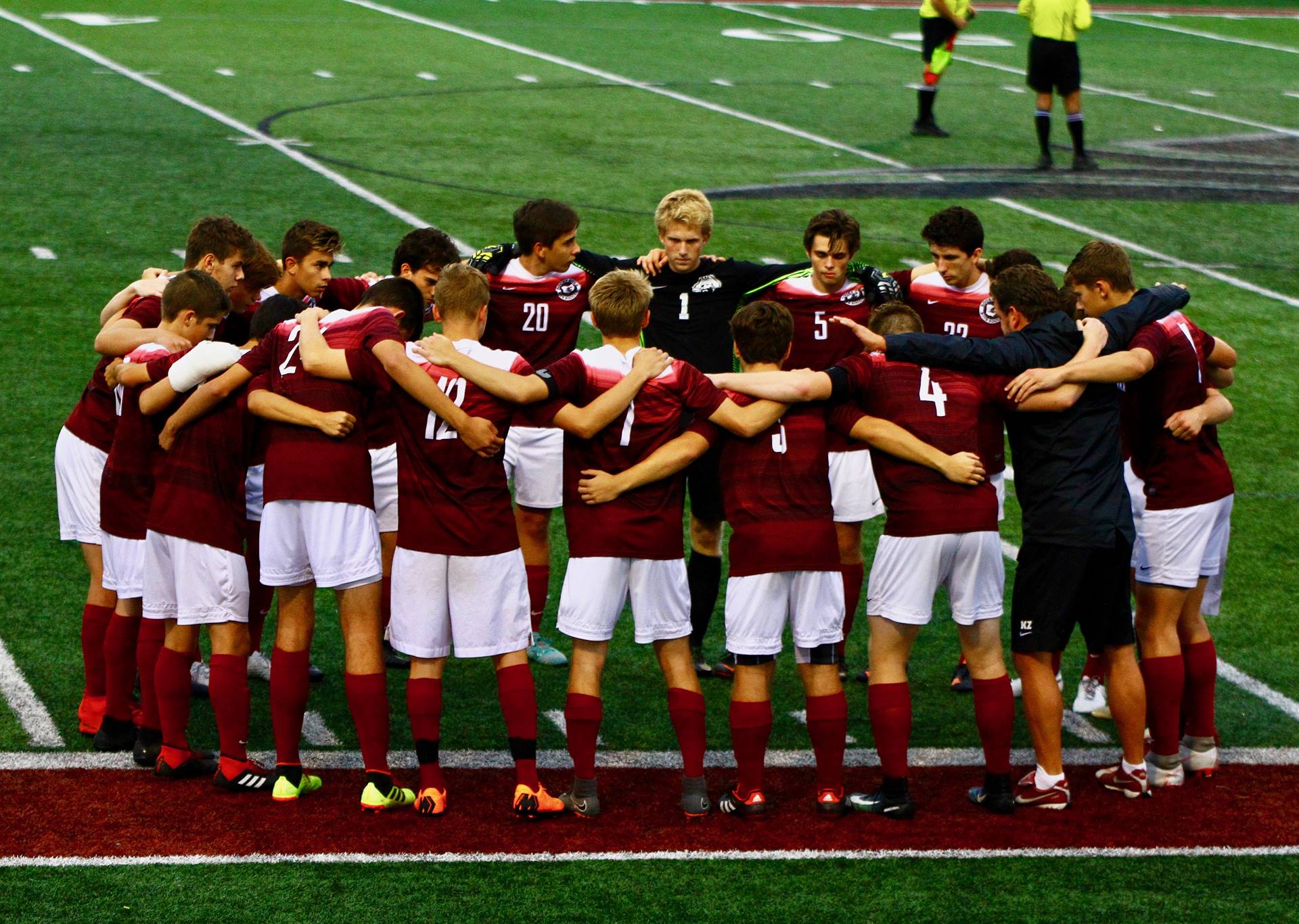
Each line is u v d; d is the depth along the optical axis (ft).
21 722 45.47
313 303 49.32
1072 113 134.82
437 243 48.88
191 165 120.98
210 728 46.16
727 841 39.45
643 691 49.67
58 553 58.18
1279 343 90.84
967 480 39.91
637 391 39.40
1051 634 40.68
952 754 45.52
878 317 44.16
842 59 200.64
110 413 45.83
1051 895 37.04
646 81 174.70
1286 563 61.67
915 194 124.06
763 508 40.06
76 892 35.88
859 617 56.49
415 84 164.55
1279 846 39.83
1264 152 149.59
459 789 42.24
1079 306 43.70
